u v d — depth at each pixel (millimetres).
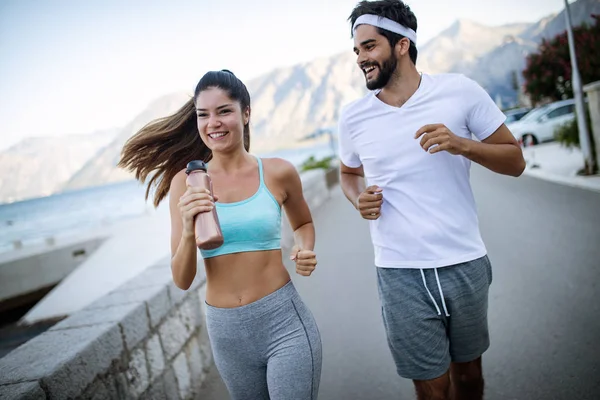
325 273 6129
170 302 3357
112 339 2557
